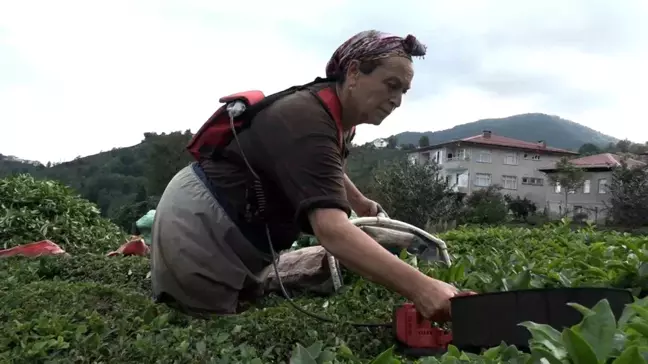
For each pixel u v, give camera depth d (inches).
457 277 132.9
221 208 127.0
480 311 81.8
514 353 66.8
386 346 102.6
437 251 180.2
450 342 97.2
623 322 64.3
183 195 129.3
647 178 1296.8
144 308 124.1
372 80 111.2
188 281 126.4
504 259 152.4
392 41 111.2
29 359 92.8
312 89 114.3
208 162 129.6
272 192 121.3
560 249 167.6
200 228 126.6
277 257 138.2
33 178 381.4
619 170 1360.7
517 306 79.0
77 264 209.3
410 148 2427.4
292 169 106.2
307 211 104.3
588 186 1758.1
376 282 99.3
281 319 110.4
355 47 111.2
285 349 96.9
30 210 344.2
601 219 1472.7
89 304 124.8
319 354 78.9
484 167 1984.5
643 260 119.2
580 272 124.0
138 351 94.0
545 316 77.3
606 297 75.5
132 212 971.9
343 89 113.6
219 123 123.2
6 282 160.2
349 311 122.3
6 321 112.3
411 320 99.9
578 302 76.5
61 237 329.7
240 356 90.2
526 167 2022.6
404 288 96.7
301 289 171.5
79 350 95.0
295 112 108.8
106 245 340.2
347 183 161.6
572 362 55.4
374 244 99.5
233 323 107.6
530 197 2011.6
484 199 1306.6
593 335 56.0
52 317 107.3
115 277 197.3
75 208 364.2
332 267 161.6
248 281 132.7
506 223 1160.8
